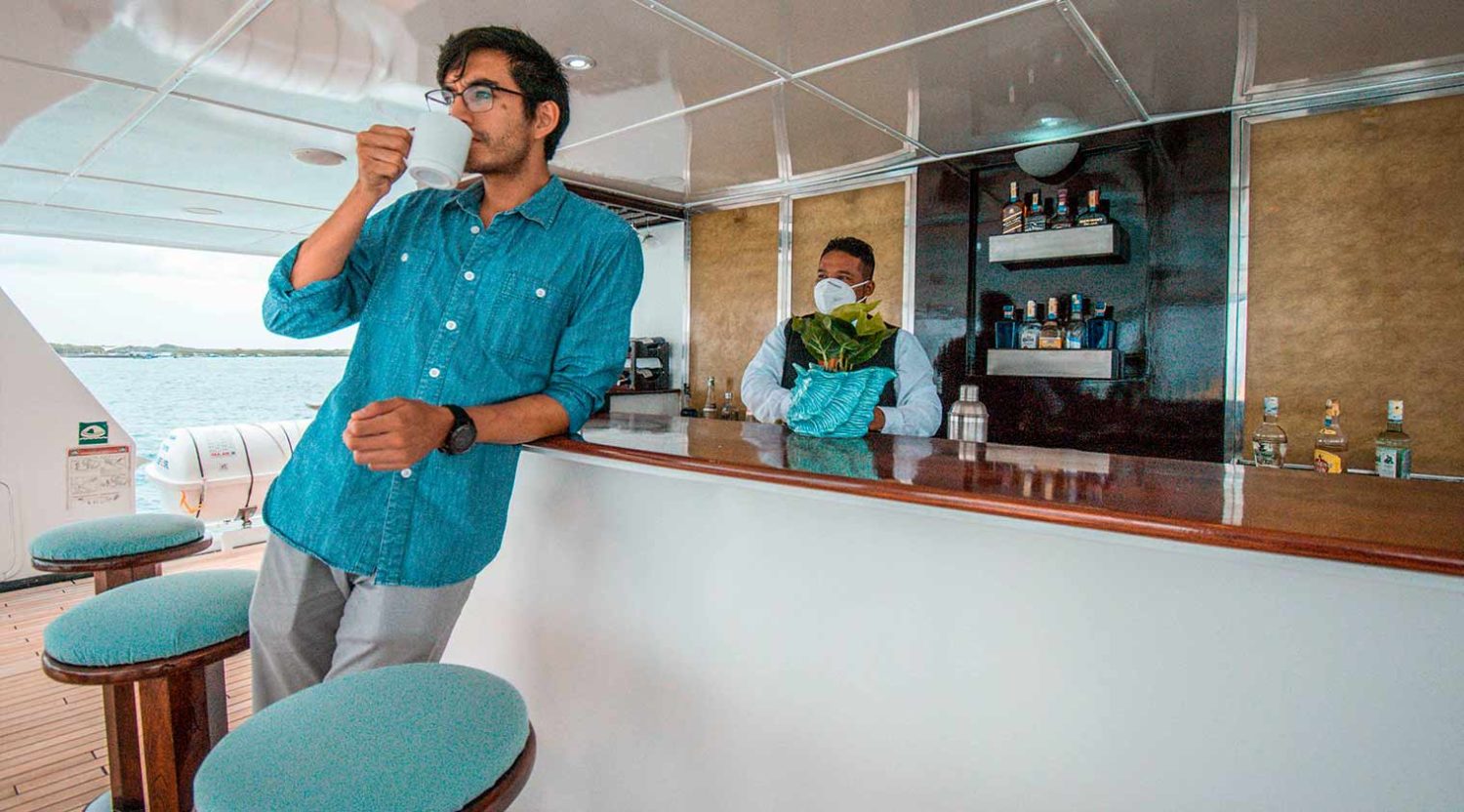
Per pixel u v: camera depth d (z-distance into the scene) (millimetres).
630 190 4117
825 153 3361
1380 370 2488
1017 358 3031
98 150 3145
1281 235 2650
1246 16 2020
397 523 1047
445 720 778
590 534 1422
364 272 1159
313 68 2348
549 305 1125
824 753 1129
